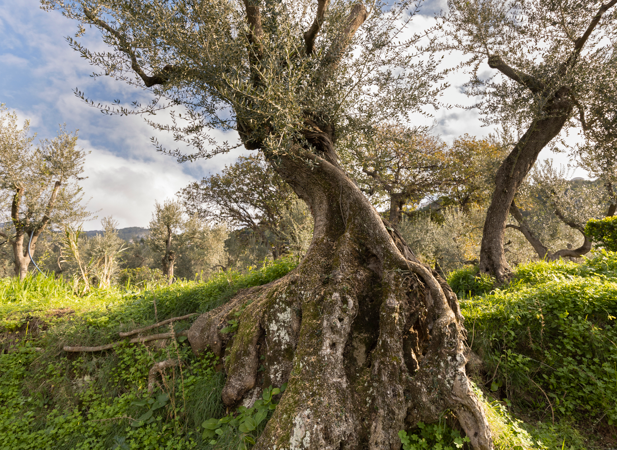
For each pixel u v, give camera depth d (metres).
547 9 9.02
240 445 3.02
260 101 3.77
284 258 7.28
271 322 3.88
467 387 2.89
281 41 4.34
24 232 16.83
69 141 17.80
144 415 3.64
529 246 16.64
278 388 3.54
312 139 5.11
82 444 3.57
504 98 9.27
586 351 4.04
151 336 4.88
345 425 2.88
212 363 4.36
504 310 4.79
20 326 5.79
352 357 3.40
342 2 5.05
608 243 9.20
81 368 4.83
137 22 3.90
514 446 2.86
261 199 22.02
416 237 13.19
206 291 6.17
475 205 20.97
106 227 18.31
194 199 24.17
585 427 3.48
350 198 4.55
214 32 4.00
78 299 7.71
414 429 3.02
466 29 9.73
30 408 4.32
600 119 9.19
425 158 18.75
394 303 3.42
